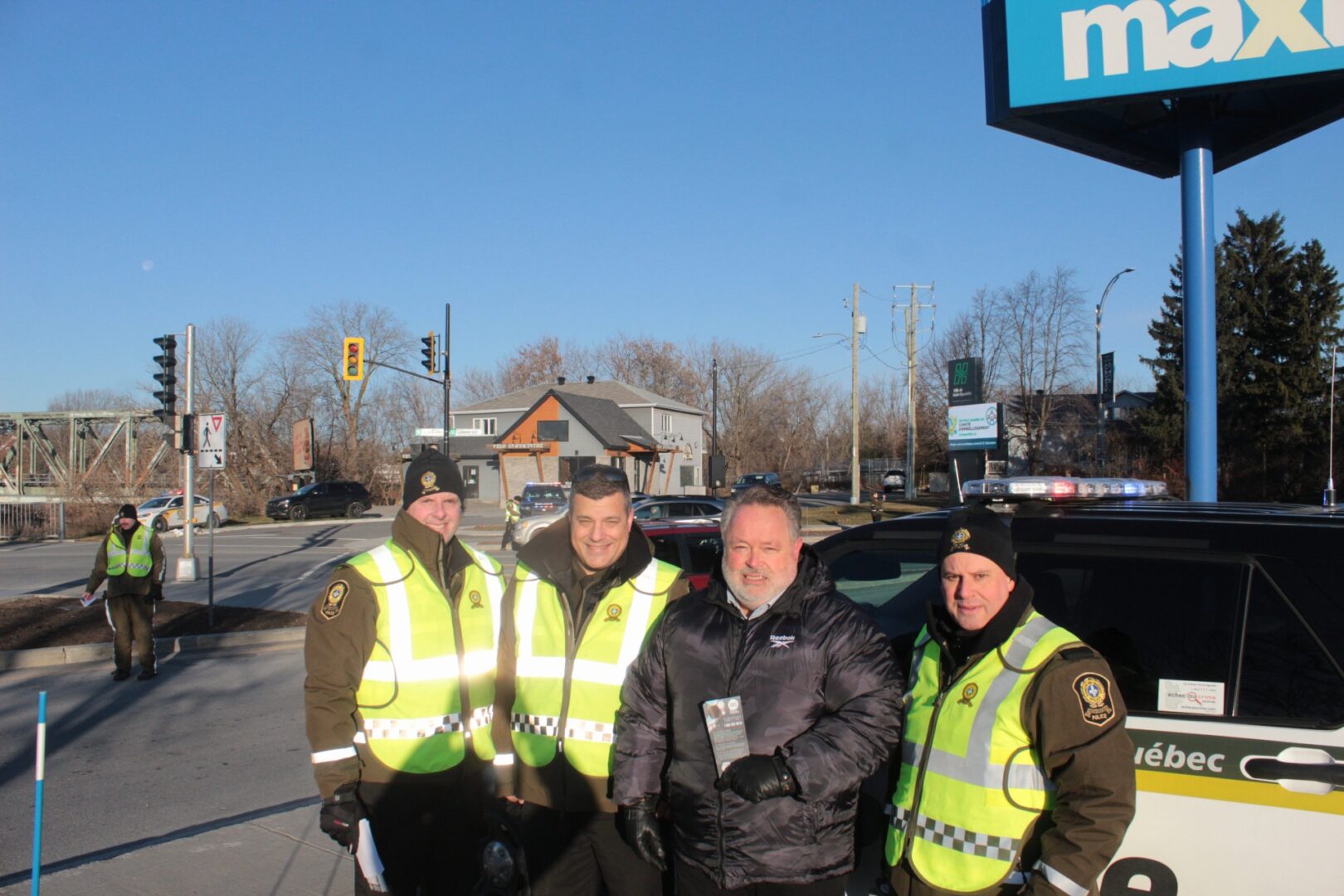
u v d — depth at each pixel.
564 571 3.52
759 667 2.83
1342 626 2.73
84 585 19.05
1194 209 10.78
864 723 2.74
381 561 3.50
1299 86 10.76
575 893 3.42
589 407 55.91
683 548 9.71
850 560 4.22
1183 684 2.91
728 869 2.79
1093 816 2.32
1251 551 2.96
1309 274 44.25
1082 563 3.29
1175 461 41.91
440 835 3.54
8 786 6.66
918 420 61.69
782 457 72.75
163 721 8.51
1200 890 2.75
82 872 5.09
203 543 30.84
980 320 48.75
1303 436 43.16
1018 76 10.89
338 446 61.12
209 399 55.28
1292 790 2.65
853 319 44.16
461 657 3.59
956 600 2.64
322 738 3.24
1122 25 10.48
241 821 5.90
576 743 3.38
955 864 2.51
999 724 2.49
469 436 62.16
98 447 53.34
